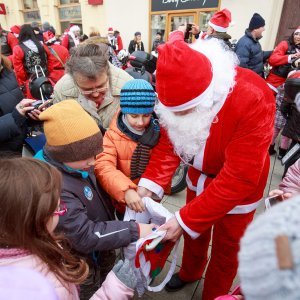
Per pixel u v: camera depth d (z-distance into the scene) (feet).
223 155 3.49
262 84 3.29
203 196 3.42
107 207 4.15
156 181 4.03
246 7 21.53
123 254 3.91
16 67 10.74
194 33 14.12
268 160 3.86
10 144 4.71
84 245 3.26
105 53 4.78
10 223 2.25
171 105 3.07
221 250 4.25
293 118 6.73
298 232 1.11
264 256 1.14
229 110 3.09
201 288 5.51
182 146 3.65
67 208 3.19
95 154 3.41
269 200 3.36
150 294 5.36
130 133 4.21
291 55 10.65
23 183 2.27
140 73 7.66
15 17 36.99
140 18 27.40
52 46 11.96
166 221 3.66
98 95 4.65
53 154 3.32
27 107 4.52
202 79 2.91
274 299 1.07
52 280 2.30
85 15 30.96
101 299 2.95
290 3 20.44
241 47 11.96
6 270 1.99
